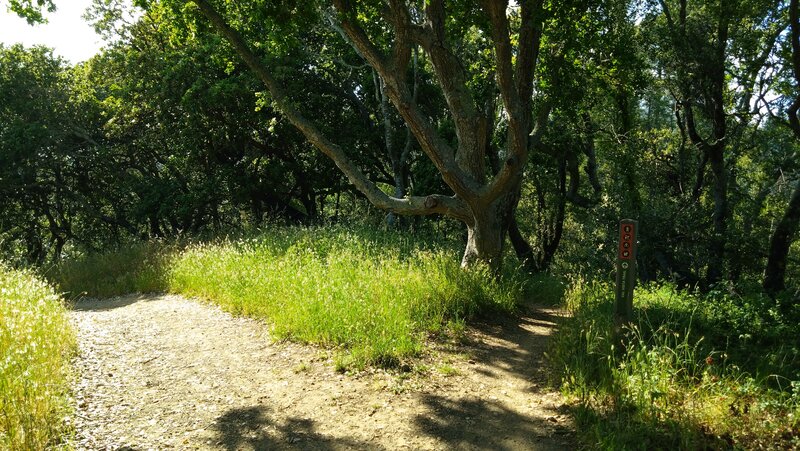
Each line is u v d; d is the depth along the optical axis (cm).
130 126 2502
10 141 2317
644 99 2297
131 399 538
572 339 678
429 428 487
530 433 475
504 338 801
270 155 2441
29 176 2508
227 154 2508
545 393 564
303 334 722
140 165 2838
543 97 1409
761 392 490
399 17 979
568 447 445
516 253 2333
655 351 554
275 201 2631
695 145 1912
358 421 499
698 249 1798
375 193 1111
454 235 2731
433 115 2238
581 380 539
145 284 1270
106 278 1427
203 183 2277
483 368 653
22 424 414
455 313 851
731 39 1741
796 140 1891
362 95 2347
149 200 2388
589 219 2033
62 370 565
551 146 2081
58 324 709
